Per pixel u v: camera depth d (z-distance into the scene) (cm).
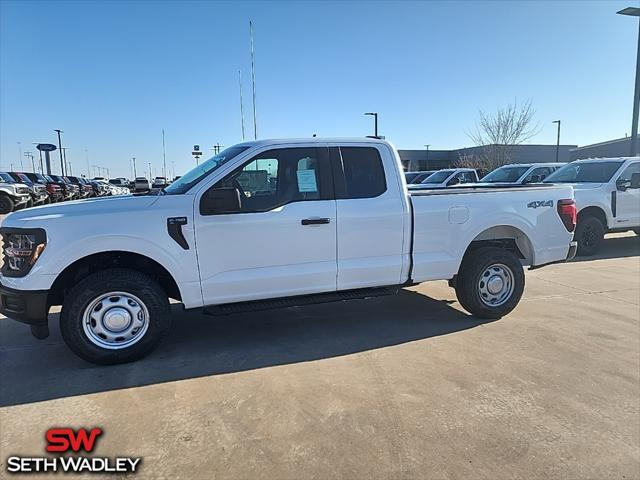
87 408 343
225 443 299
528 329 514
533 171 1397
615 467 278
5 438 306
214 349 460
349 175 483
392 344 472
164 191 467
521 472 272
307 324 538
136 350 422
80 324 406
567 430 315
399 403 350
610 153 5528
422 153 6481
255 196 452
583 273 802
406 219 499
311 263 469
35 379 392
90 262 428
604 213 983
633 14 1538
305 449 293
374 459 283
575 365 419
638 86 1603
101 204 421
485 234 555
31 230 396
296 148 468
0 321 554
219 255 438
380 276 496
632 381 387
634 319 547
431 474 270
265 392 367
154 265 448
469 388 374
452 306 607
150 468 275
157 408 343
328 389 372
